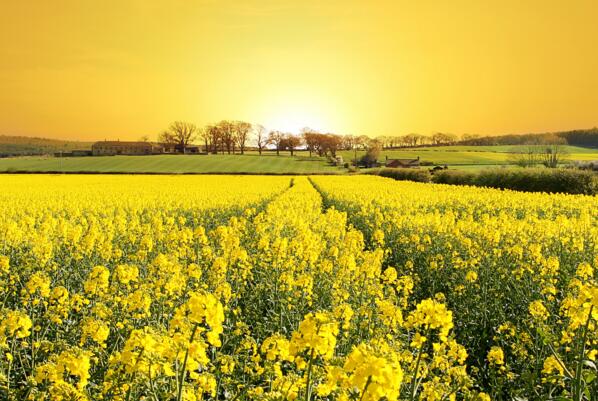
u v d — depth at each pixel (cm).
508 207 2659
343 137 17200
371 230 2062
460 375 600
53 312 789
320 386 439
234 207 2662
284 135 15538
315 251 1212
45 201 2948
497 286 1066
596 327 650
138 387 504
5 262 941
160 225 1631
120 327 690
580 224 1619
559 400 542
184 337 455
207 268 1236
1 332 586
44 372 478
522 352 735
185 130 15088
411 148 17888
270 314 906
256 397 499
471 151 15275
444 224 1698
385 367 347
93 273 808
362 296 930
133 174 8719
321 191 4475
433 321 488
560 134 16112
